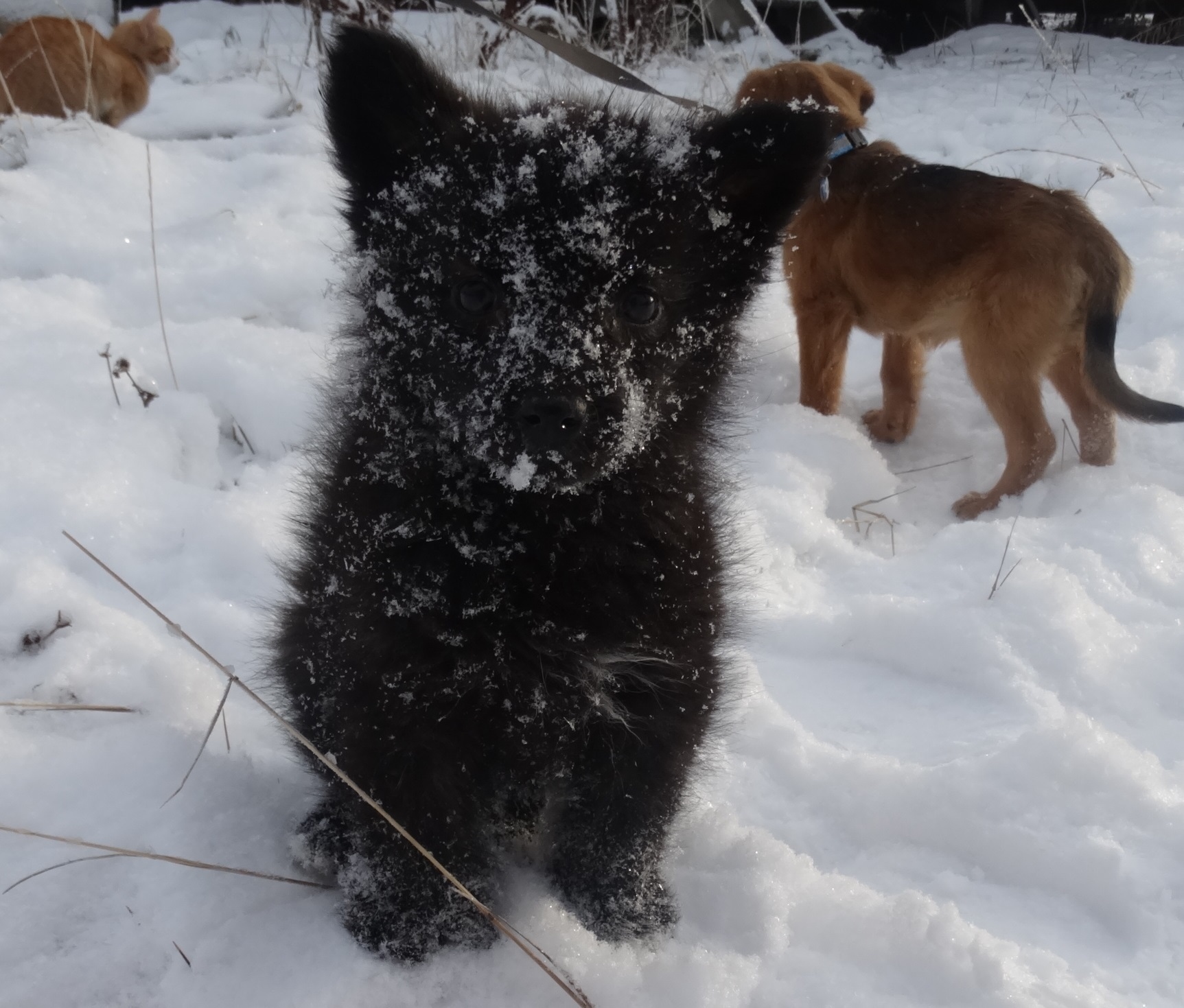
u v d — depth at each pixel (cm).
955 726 51
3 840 40
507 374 34
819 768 48
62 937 36
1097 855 41
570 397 33
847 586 65
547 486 35
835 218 86
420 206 36
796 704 54
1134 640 56
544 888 42
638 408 36
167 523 63
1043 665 55
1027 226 78
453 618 34
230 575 60
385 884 37
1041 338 78
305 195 106
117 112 129
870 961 37
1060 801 44
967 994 35
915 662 56
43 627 50
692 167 39
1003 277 78
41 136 110
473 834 38
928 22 242
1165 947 38
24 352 76
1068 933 39
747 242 41
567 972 36
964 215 81
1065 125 148
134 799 42
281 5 202
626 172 36
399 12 177
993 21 249
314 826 41
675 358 38
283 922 38
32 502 62
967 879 42
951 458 88
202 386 77
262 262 92
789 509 69
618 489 37
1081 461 82
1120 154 134
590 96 46
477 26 140
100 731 46
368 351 38
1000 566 62
